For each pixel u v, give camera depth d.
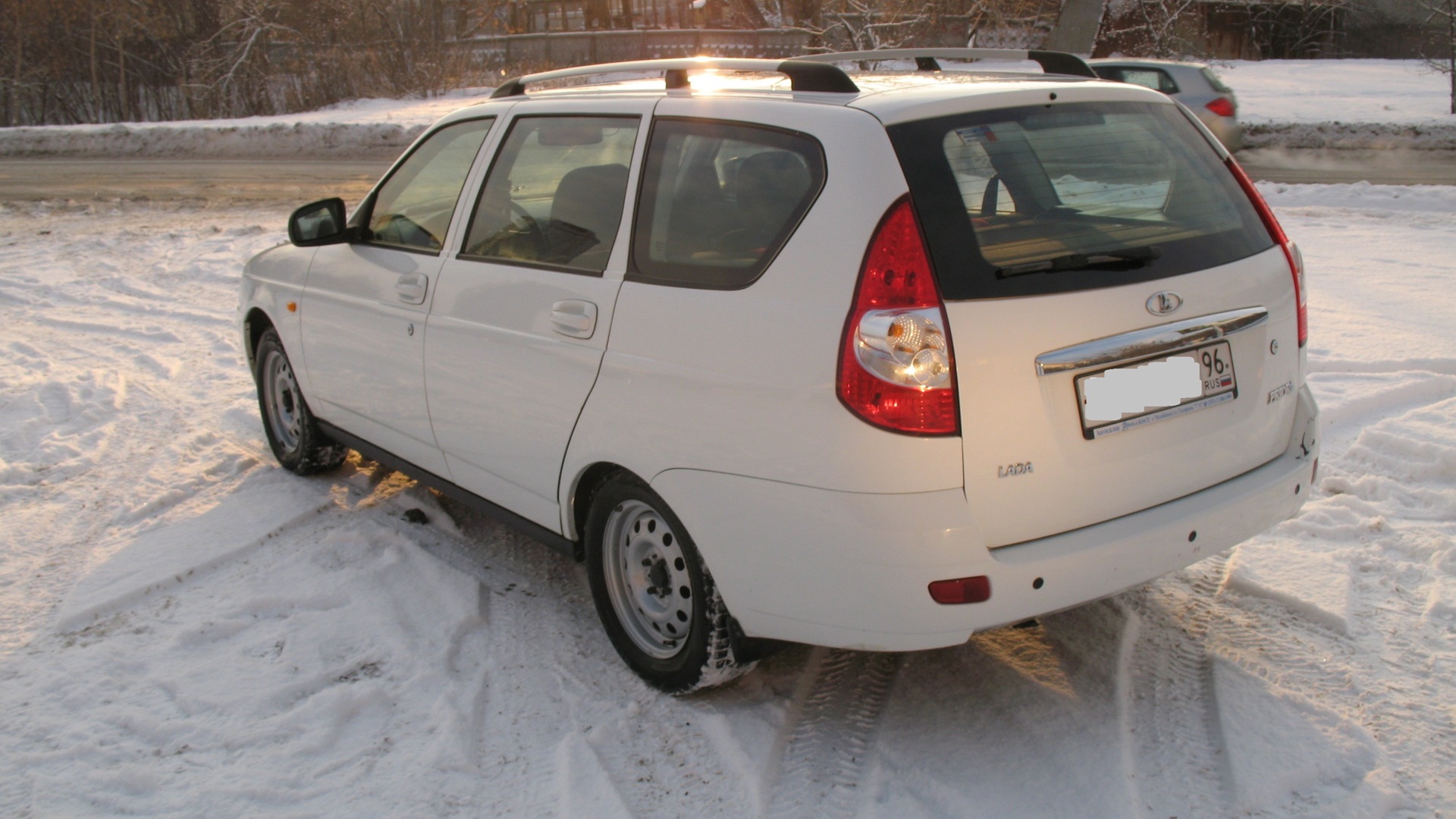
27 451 5.73
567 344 3.37
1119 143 3.09
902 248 2.62
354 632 3.80
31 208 14.96
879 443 2.61
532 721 3.28
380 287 4.31
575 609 3.97
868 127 2.78
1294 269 3.28
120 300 9.30
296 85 29.06
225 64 28.89
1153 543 2.87
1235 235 3.16
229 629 3.83
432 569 4.27
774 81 3.52
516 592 4.12
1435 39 27.20
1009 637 3.64
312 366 4.89
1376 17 36.09
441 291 3.97
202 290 9.70
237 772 3.05
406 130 21.23
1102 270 2.81
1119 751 3.00
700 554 3.05
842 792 2.90
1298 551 4.14
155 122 26.84
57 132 22.50
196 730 3.26
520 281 3.61
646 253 3.21
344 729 3.25
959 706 3.26
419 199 4.30
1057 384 2.73
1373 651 3.45
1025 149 2.90
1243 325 3.05
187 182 17.12
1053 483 2.75
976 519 2.66
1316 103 21.61
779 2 26.64
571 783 2.96
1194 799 2.81
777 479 2.78
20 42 28.31
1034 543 2.75
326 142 21.34
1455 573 3.89
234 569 4.34
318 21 28.53
